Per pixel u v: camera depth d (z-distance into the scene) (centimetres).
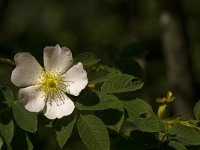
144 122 43
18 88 46
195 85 88
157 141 45
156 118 43
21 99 43
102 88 43
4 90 43
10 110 43
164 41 89
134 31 93
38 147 64
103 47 53
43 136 64
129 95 44
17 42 49
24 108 43
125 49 53
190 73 88
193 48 155
